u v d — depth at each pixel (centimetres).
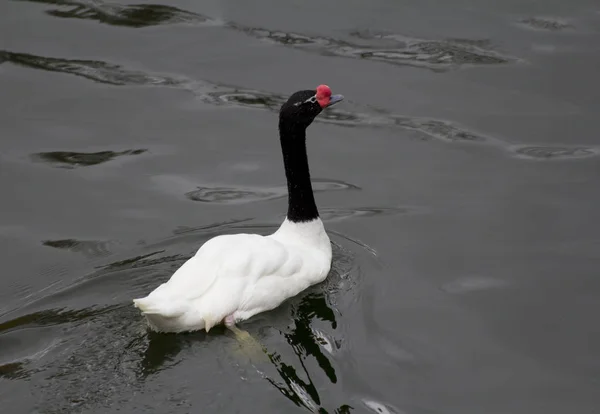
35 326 978
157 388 873
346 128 1457
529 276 1127
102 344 938
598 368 975
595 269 1138
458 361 973
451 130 1439
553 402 924
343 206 1281
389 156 1391
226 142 1405
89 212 1249
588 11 1725
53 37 1627
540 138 1416
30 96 1480
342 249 1176
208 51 1611
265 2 1744
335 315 1023
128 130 1421
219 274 966
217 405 855
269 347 949
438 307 1062
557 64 1575
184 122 1446
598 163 1357
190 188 1308
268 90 1515
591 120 1448
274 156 1380
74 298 1043
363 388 908
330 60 1594
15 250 1168
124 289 1063
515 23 1688
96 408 845
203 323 941
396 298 1076
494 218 1245
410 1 1745
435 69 1576
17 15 1683
